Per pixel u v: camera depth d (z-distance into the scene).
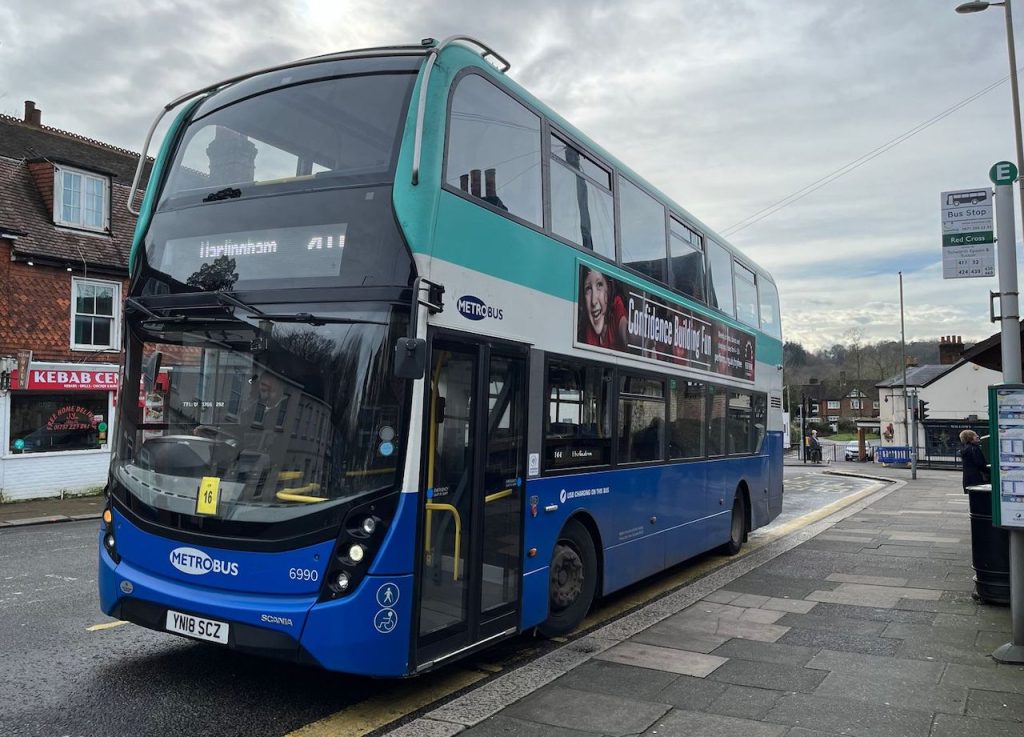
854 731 4.65
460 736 4.53
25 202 19.66
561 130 6.95
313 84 5.65
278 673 5.70
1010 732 4.64
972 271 6.88
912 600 8.27
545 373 6.36
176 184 5.92
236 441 4.99
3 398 18.19
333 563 4.59
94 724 4.69
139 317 5.58
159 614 5.05
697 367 9.91
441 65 5.36
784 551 11.91
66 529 14.66
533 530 6.16
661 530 8.70
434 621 5.00
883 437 53.84
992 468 6.19
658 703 5.10
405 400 4.78
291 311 5.03
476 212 5.54
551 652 6.27
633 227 8.28
